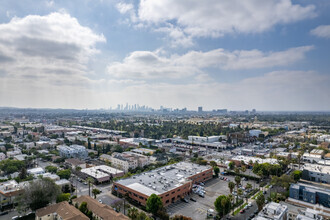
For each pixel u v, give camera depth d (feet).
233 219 339.57
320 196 394.11
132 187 407.03
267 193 446.60
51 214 322.96
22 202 337.52
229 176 562.25
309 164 640.17
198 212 361.30
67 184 444.55
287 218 331.77
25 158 652.07
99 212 322.34
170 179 455.22
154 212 337.31
